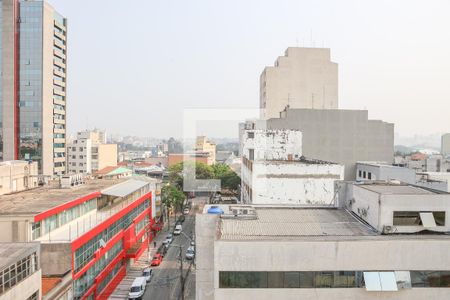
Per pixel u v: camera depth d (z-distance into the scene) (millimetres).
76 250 36531
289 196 40875
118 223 51625
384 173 53750
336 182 30859
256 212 28516
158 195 80688
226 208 29281
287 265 20906
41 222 36281
